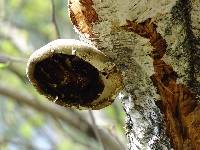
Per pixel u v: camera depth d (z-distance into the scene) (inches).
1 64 46.4
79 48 26.6
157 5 25.8
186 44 26.5
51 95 28.5
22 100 68.5
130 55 27.0
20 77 68.5
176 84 26.5
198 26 26.4
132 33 26.4
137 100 27.6
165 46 26.3
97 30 26.8
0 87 68.2
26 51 69.5
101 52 27.1
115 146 55.7
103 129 55.2
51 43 27.6
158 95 26.7
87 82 28.0
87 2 26.2
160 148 27.1
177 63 26.5
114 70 27.2
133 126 28.6
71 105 28.5
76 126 66.5
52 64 27.9
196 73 26.6
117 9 25.9
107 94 28.0
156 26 26.1
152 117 27.1
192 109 26.5
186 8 26.2
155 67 26.6
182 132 26.5
